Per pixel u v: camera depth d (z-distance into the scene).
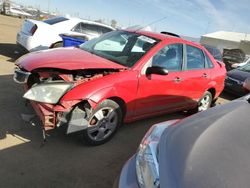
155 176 2.02
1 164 3.43
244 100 3.23
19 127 4.33
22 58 4.33
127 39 5.02
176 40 5.16
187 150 2.08
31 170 3.43
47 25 9.03
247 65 10.78
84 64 3.98
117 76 4.14
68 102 3.65
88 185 3.36
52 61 3.98
